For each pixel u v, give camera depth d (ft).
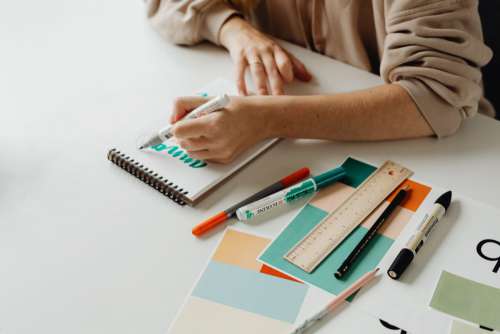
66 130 2.89
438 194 2.51
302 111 2.78
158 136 2.70
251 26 3.47
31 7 3.92
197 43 3.55
